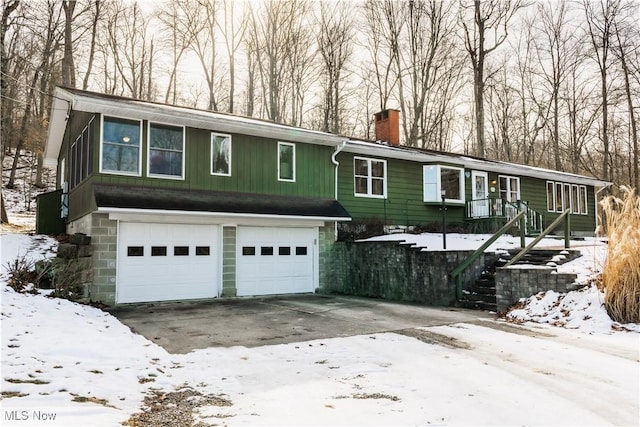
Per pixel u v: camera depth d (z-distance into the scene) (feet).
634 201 25.86
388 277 41.83
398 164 57.16
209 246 39.40
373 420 12.30
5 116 83.10
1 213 57.98
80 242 33.17
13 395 12.98
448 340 22.68
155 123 37.47
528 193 70.90
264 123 45.29
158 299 36.45
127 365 17.54
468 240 47.42
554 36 103.91
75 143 43.78
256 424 11.94
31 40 84.89
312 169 46.98
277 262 43.55
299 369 17.72
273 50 99.60
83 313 27.63
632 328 23.35
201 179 39.47
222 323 27.81
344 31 101.71
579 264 31.53
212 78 102.01
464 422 12.24
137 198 34.24
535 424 12.16
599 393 14.67
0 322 20.99
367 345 21.75
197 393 14.87
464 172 61.93
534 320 27.14
